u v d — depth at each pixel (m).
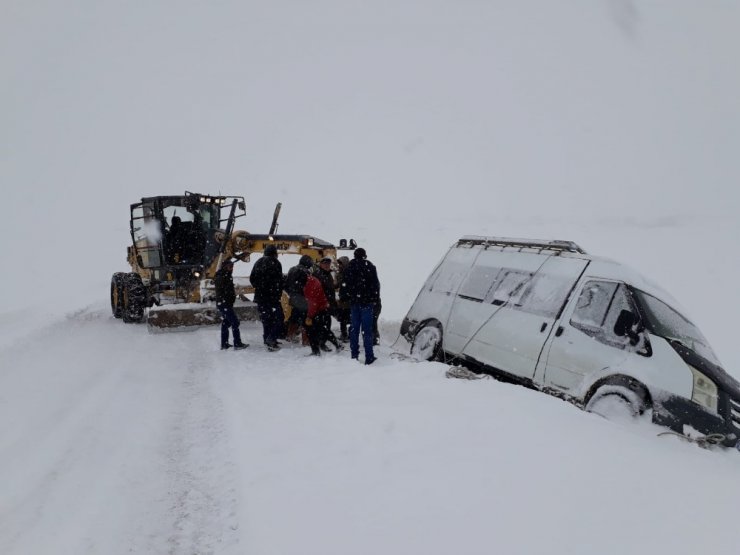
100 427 5.12
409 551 2.88
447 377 6.19
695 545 2.76
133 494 3.88
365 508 3.36
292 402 5.59
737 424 5.13
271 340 8.44
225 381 6.68
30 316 12.51
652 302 5.82
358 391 5.87
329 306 8.68
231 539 3.29
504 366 6.67
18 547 3.22
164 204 11.73
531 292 6.77
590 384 5.73
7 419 5.28
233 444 4.63
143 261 12.82
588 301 6.11
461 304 7.62
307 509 3.41
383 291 15.71
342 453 4.20
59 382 6.59
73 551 3.19
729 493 3.35
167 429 5.12
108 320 12.15
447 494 3.40
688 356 5.32
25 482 4.02
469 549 2.83
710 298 13.80
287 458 4.20
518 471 3.59
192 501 3.78
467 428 4.42
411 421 4.71
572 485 3.38
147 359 7.98
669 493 3.31
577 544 2.80
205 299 10.56
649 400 5.32
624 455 3.87
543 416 4.59
